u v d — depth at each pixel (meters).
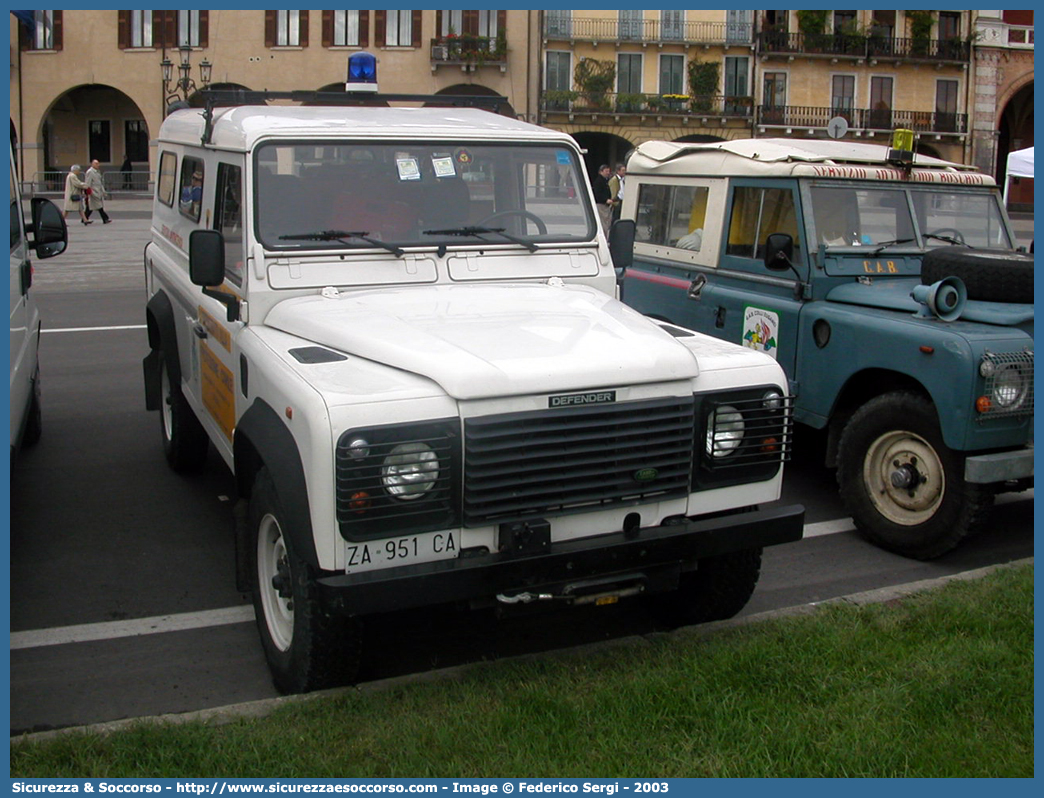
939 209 6.90
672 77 47.22
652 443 3.91
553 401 3.74
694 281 7.46
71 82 44.41
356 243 4.67
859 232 6.62
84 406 9.07
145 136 49.69
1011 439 5.34
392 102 6.09
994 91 48.75
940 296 5.58
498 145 5.02
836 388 6.11
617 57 46.62
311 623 3.78
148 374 7.32
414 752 3.47
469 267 4.84
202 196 5.58
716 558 4.50
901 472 5.65
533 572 3.71
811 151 6.95
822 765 3.44
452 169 4.92
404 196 4.82
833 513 6.53
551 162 5.14
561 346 3.96
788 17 47.41
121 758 3.45
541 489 3.74
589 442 3.80
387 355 3.86
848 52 47.22
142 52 43.91
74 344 11.82
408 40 44.53
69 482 6.96
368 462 3.50
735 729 3.63
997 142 50.84
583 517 3.88
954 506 5.42
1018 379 5.26
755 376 4.19
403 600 3.54
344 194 4.73
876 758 3.46
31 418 7.60
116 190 44.25
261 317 4.54
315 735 3.59
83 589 5.25
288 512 3.62
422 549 3.65
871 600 4.87
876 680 3.99
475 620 4.86
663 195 8.13
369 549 3.57
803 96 47.78
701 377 4.09
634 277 8.26
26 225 7.10
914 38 47.66
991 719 3.73
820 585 5.34
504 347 3.91
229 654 4.56
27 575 5.41
